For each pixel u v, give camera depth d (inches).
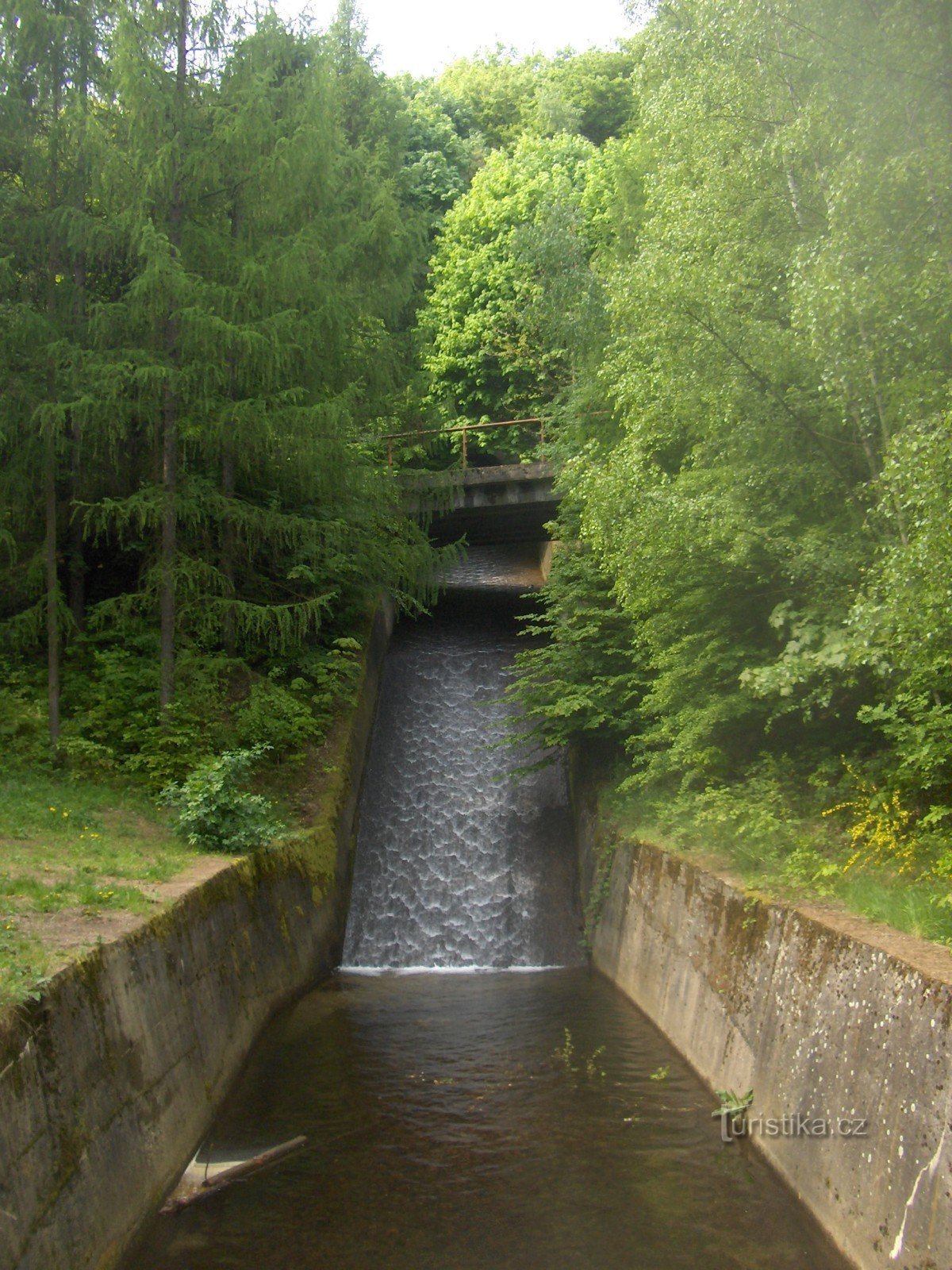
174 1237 255.9
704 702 436.5
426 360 1206.9
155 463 592.7
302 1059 390.6
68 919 289.1
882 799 328.8
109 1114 239.5
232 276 558.9
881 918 273.1
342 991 500.4
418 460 1060.5
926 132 294.0
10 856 372.5
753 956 320.2
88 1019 238.1
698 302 383.9
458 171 1641.2
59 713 548.7
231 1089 351.3
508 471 901.8
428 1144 312.0
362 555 687.1
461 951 589.0
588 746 656.4
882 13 299.4
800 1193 261.0
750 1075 309.1
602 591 601.9
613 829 555.5
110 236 532.1
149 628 629.6
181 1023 308.5
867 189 302.0
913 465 261.7
